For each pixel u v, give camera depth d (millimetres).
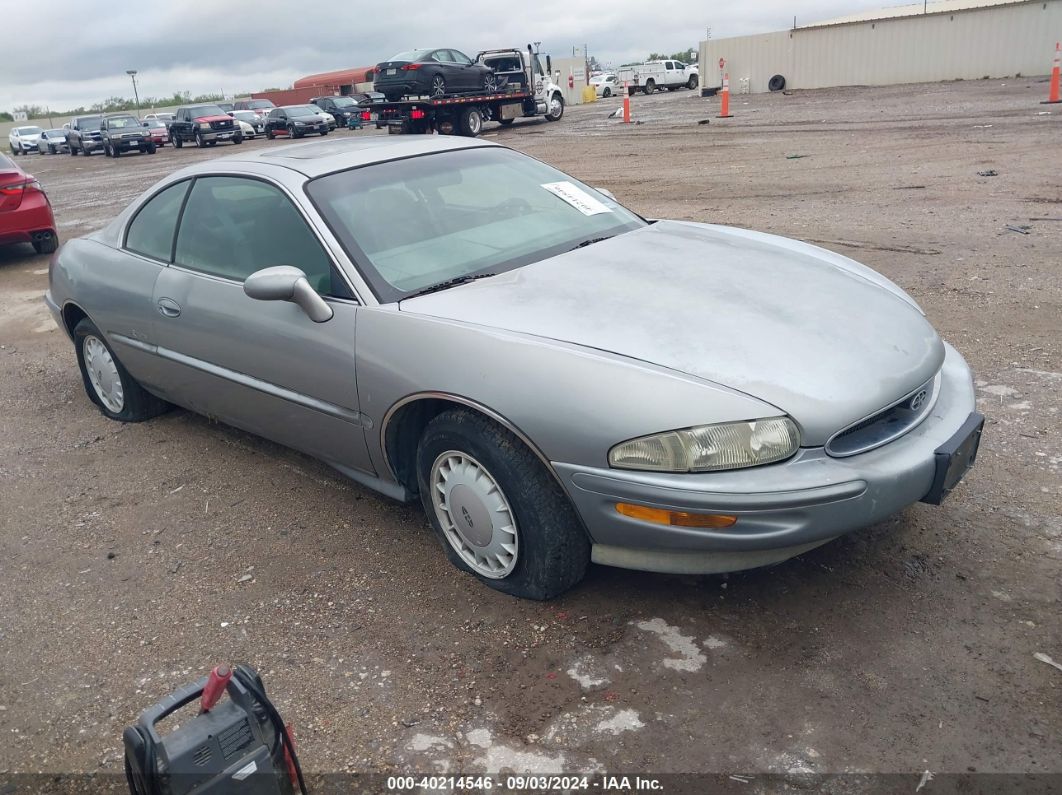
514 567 2939
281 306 3436
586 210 3982
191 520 3803
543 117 31625
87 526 3826
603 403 2559
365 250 3334
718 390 2512
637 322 2814
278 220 3568
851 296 3104
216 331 3750
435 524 3217
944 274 6395
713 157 14586
